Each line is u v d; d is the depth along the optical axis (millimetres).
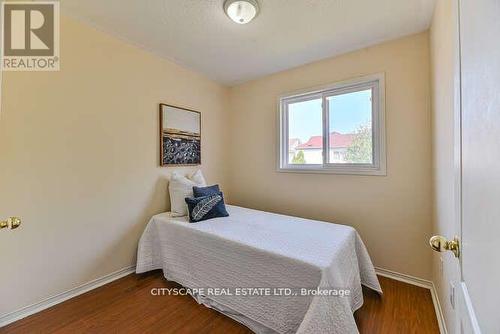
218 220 2232
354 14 1801
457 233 803
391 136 2160
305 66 2676
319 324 1246
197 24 1929
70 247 1878
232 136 3375
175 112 2662
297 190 2762
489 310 474
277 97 2906
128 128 2248
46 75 1733
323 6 1707
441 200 1588
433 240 836
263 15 1805
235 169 3350
